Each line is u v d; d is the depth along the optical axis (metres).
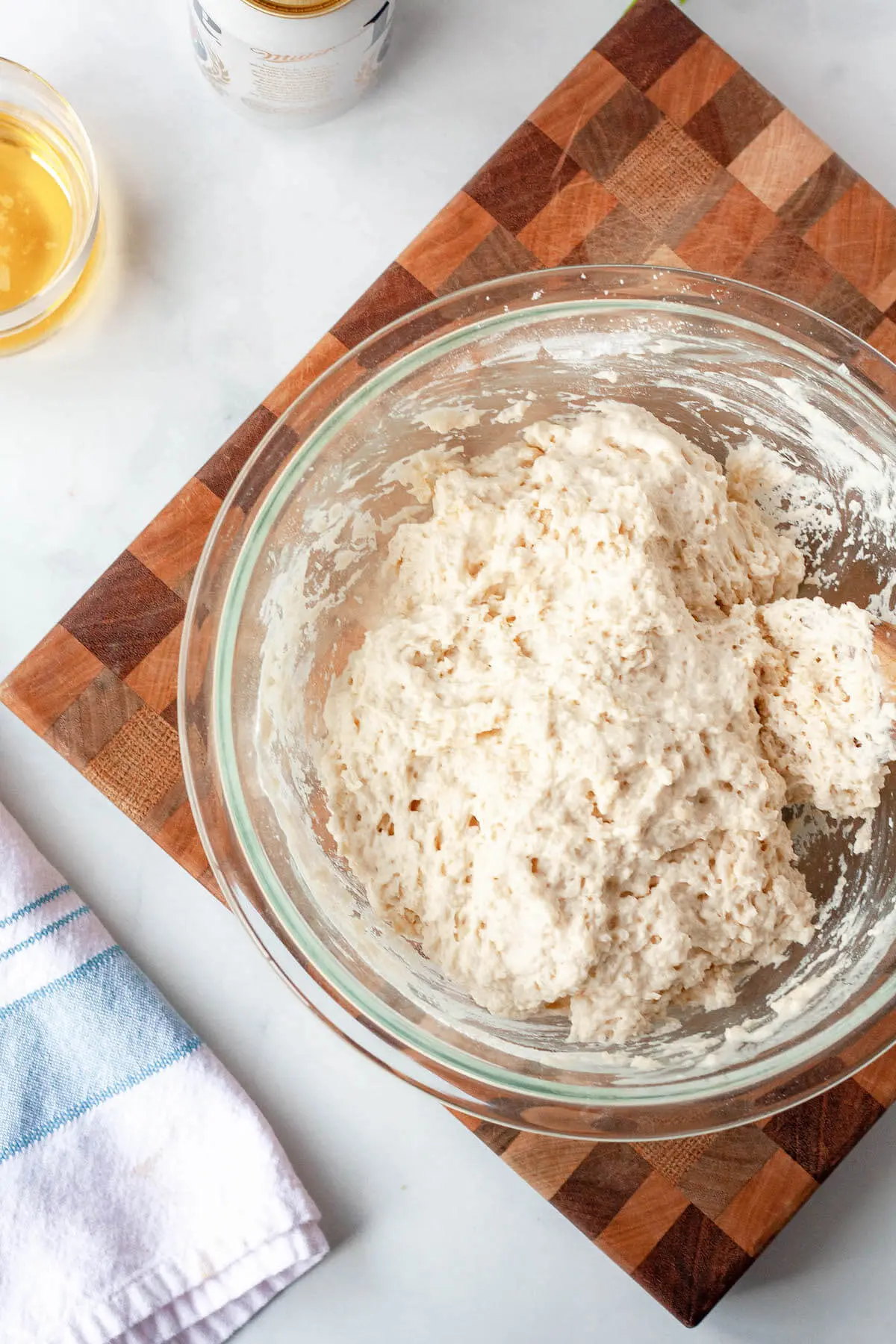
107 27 0.66
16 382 0.65
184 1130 0.64
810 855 0.64
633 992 0.60
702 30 0.67
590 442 0.62
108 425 0.66
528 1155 0.63
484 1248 0.66
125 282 0.66
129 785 0.63
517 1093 0.61
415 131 0.66
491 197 0.64
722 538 0.62
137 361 0.66
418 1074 0.61
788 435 0.64
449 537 0.62
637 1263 0.63
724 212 0.65
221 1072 0.64
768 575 0.63
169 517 0.64
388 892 0.62
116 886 0.65
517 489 0.63
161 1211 0.64
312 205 0.66
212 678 0.61
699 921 0.61
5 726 0.65
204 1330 0.64
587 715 0.60
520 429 0.65
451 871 0.61
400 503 0.64
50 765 0.65
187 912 0.65
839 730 0.61
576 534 0.61
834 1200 0.68
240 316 0.66
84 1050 0.64
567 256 0.64
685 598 0.62
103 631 0.63
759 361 0.63
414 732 0.61
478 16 0.66
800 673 0.62
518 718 0.60
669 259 0.64
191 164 0.66
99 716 0.63
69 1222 0.63
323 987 0.61
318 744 0.63
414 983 0.62
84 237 0.63
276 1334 0.65
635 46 0.64
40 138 0.65
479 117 0.67
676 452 0.62
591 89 0.64
